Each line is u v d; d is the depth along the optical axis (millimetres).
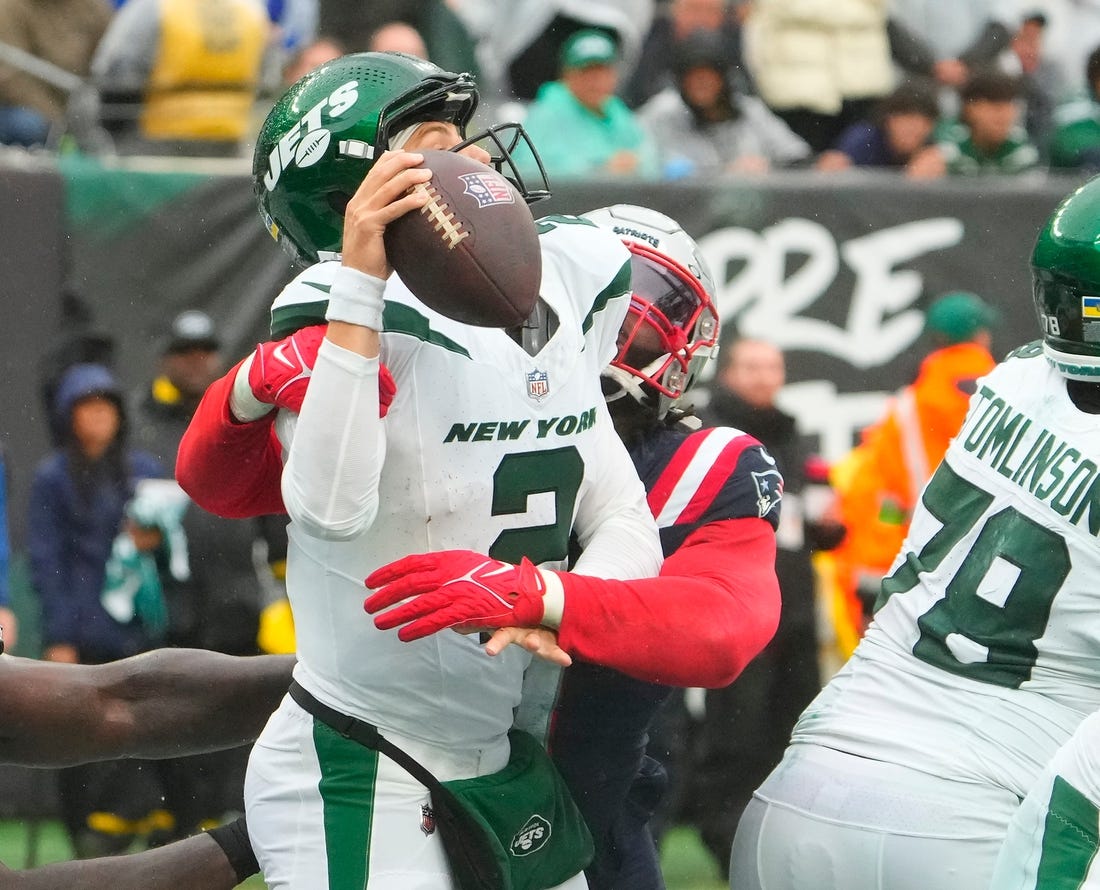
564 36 24312
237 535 20141
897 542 21562
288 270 21625
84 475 20188
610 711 9836
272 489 9039
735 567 9453
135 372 21125
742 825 10242
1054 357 9859
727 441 9844
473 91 8953
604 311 9141
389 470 8523
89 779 19828
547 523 8906
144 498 20219
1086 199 9828
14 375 20938
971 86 24047
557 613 8469
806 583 21094
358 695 8898
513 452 8711
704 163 24047
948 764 9516
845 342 22734
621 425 10047
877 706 9945
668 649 8750
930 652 9844
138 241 21234
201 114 21969
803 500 21344
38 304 21016
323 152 8656
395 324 8398
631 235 10125
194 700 10758
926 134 24156
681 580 9000
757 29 25031
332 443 7879
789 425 21578
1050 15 26812
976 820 9398
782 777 10078
